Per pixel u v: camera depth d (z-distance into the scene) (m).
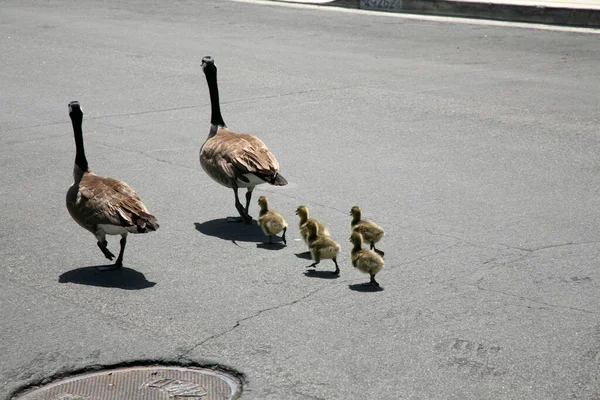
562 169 12.02
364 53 21.20
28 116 15.26
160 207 10.62
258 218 9.85
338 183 11.51
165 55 21.17
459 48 21.62
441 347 6.89
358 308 7.64
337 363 6.64
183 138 13.85
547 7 25.00
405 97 16.50
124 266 8.71
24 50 21.89
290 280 8.34
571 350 6.82
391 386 6.31
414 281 8.24
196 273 8.52
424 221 9.98
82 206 8.20
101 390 6.34
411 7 27.73
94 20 26.92
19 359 6.75
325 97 16.56
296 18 26.92
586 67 19.19
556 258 8.79
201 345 6.96
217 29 25.09
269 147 13.21
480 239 9.38
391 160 12.53
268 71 19.08
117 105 16.12
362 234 9.09
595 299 7.78
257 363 6.66
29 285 8.19
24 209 10.48
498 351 6.82
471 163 12.34
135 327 7.29
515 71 18.83
